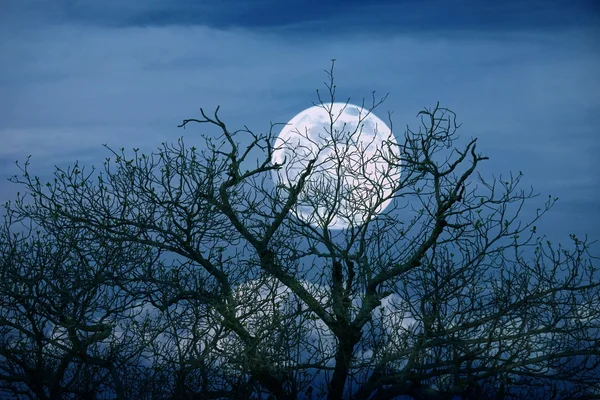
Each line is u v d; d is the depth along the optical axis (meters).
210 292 11.66
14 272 10.71
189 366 11.38
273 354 11.31
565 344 11.51
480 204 11.50
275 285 11.52
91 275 11.16
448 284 11.43
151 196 11.87
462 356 11.59
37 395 11.34
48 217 11.34
